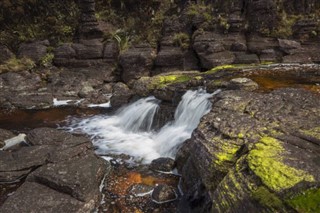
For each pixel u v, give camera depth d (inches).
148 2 1080.2
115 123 640.4
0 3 1138.7
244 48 803.4
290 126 292.4
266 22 817.5
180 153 396.8
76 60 1013.2
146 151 488.4
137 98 665.6
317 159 229.5
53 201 316.8
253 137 284.8
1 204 343.6
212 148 298.4
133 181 385.1
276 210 195.5
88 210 318.7
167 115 551.8
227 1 882.8
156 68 911.0
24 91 863.7
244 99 379.9
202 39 842.2
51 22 1137.4
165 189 341.7
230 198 231.0
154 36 999.6
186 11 951.0
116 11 1129.4
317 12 816.3
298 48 760.3
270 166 223.3
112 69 981.8
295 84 501.0
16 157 418.3
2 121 676.1
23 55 1053.8
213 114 357.1
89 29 1048.2
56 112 730.8
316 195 190.5
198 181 326.0
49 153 422.3
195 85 559.5
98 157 431.2
